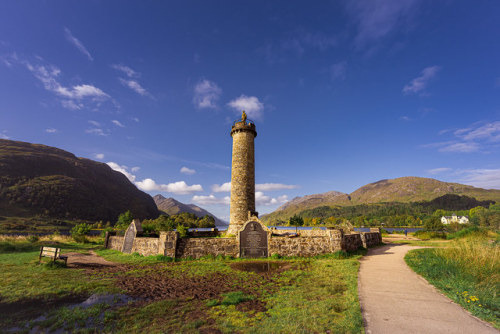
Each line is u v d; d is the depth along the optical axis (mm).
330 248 17250
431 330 5758
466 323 6098
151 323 6688
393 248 20938
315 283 10203
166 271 13312
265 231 17828
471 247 12852
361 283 9820
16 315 7223
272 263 15398
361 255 17047
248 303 8148
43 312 7445
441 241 25047
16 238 26281
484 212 49875
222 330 6141
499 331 5676
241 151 28750
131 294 9297
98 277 11914
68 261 16188
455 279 9688
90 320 6895
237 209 27438
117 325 6547
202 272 12969
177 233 17516
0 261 15164
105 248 23438
